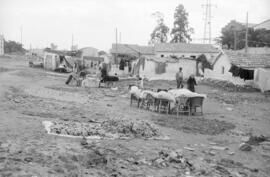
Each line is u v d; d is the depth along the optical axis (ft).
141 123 43.06
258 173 30.71
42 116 49.01
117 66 181.06
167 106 62.64
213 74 141.28
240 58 121.90
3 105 55.47
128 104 72.49
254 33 189.67
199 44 213.05
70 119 48.44
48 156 29.14
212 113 66.39
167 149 35.86
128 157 31.65
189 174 28.66
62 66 187.32
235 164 32.96
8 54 394.73
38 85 102.27
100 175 26.27
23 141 33.45
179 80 86.74
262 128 53.31
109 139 37.88
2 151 29.40
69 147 32.71
